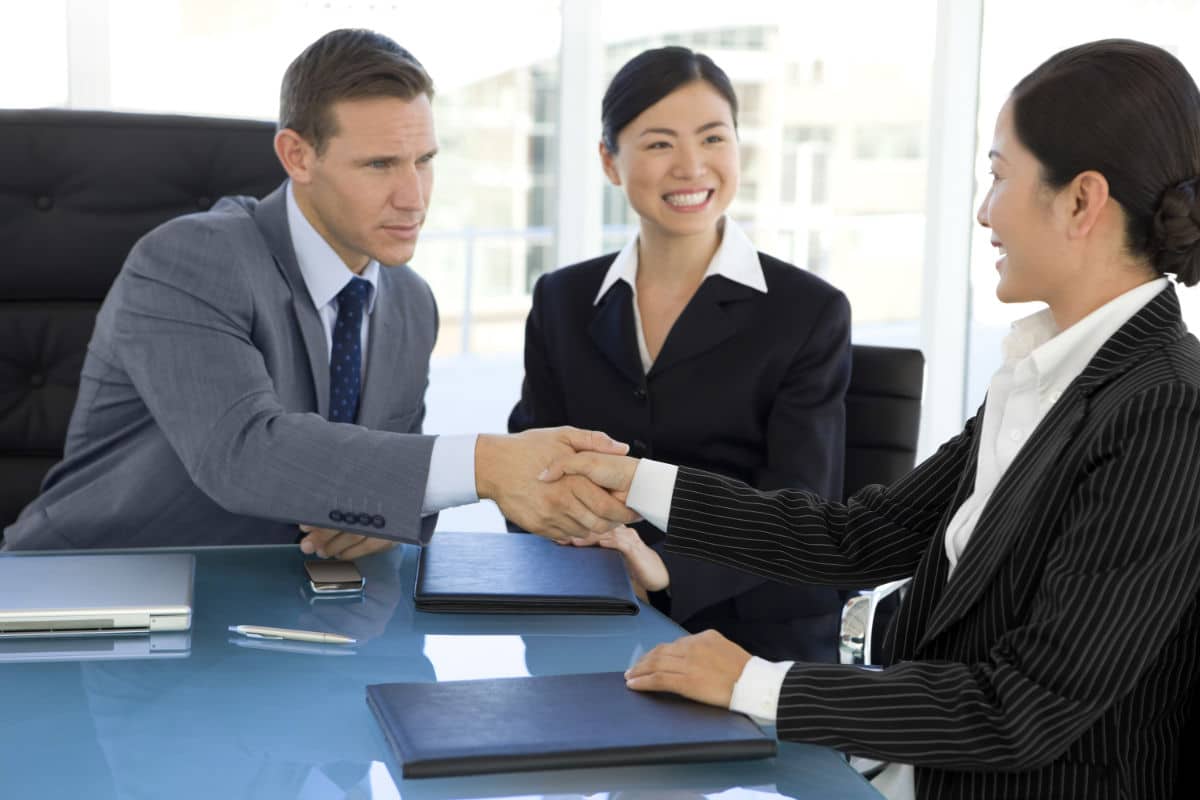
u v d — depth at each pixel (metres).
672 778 1.10
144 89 3.90
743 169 4.46
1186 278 1.30
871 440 2.40
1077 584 1.15
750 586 2.09
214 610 1.52
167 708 1.22
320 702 1.24
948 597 1.30
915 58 4.43
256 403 1.76
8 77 3.78
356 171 1.85
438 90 4.27
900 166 4.49
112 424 1.95
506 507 1.66
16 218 2.38
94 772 1.07
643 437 2.27
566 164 4.38
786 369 2.24
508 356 4.74
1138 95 1.25
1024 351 1.41
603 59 4.34
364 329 2.02
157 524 1.92
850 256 4.52
